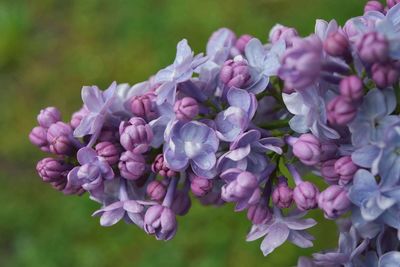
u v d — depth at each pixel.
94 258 0.78
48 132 0.44
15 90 0.93
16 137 0.89
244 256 0.73
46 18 0.97
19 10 0.97
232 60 0.43
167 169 0.42
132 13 0.92
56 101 0.91
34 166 0.87
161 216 0.42
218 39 0.46
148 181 0.44
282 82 0.43
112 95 0.43
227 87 0.42
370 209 0.39
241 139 0.41
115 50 0.91
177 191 0.44
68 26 0.96
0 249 0.82
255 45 0.43
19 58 0.95
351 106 0.38
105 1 0.95
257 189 0.41
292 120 0.41
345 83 0.38
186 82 0.43
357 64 0.39
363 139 0.39
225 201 0.44
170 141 0.41
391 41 0.38
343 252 0.43
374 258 0.42
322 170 0.41
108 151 0.42
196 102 0.42
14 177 0.86
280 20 0.85
